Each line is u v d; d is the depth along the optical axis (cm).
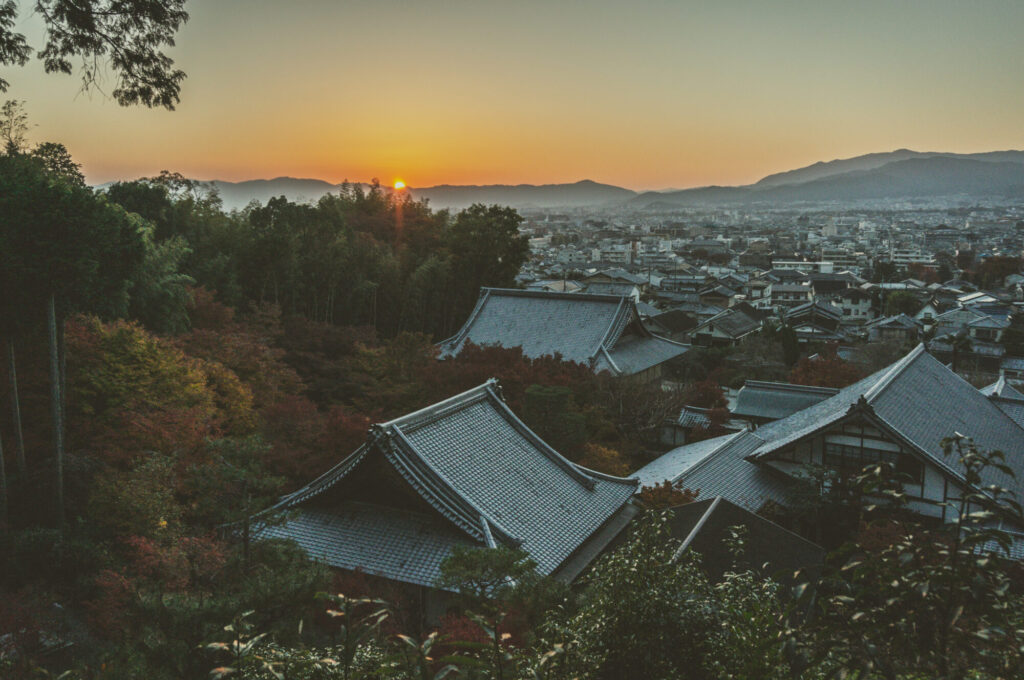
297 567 1495
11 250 1886
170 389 2359
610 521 2212
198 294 3772
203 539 1605
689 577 852
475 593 1370
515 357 3591
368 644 679
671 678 759
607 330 4372
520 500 1994
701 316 9694
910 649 472
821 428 2575
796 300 12088
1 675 1065
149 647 874
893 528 1838
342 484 1912
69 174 3950
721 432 3688
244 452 1717
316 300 5041
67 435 2222
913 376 2948
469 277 6325
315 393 3691
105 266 2339
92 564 1725
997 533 473
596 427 3362
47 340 2281
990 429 2895
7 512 1930
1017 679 467
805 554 1941
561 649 660
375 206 8219
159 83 1055
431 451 1953
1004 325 7869
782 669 680
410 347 3588
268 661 615
